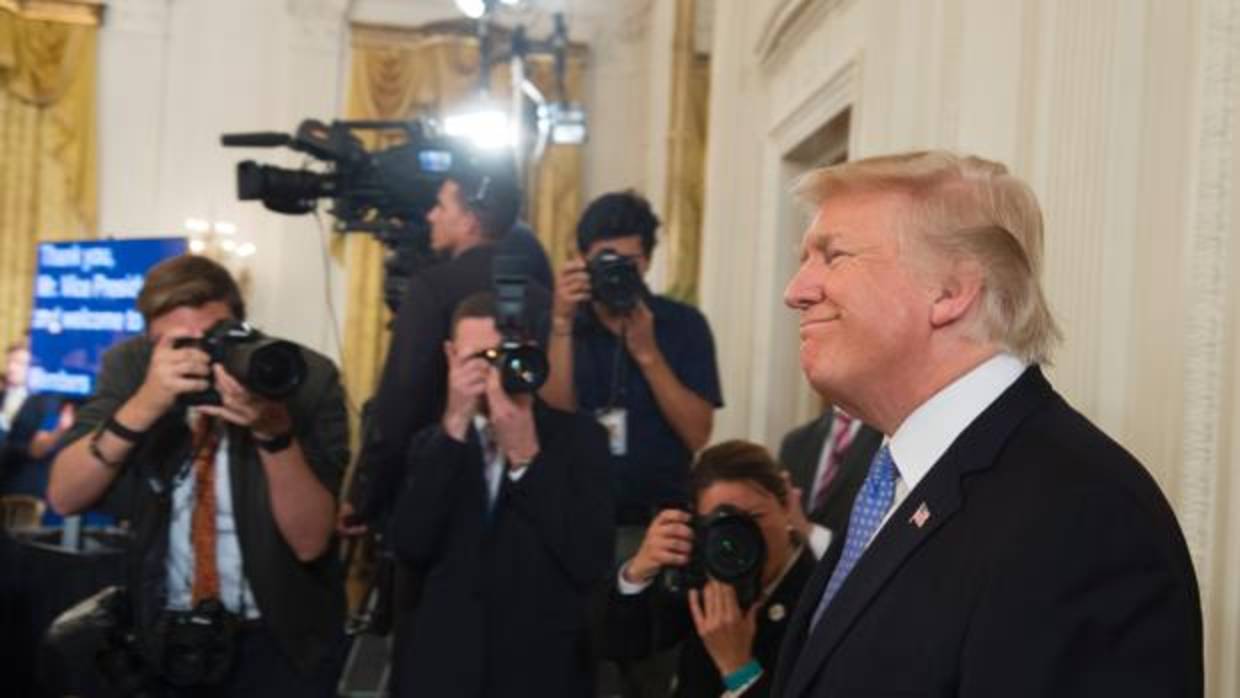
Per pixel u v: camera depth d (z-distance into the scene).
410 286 2.57
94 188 8.37
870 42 2.98
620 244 2.76
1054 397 1.09
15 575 3.48
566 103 6.62
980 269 1.07
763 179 4.48
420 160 3.13
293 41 8.62
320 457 2.09
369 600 3.34
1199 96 1.53
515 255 2.14
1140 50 1.69
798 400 4.29
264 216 8.56
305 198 3.16
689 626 2.02
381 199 3.16
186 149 8.58
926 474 1.06
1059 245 1.83
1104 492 0.95
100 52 8.52
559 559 2.10
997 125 2.12
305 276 8.48
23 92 8.24
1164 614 0.91
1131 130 1.70
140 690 1.99
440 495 2.08
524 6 7.95
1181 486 1.53
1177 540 0.96
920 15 2.55
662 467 2.70
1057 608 0.91
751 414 4.52
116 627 2.00
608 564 2.13
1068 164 1.83
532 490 2.09
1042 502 0.96
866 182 1.13
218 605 1.96
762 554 1.85
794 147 4.03
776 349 4.29
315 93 8.61
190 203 8.55
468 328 2.12
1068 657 0.90
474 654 2.05
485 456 2.14
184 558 2.03
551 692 2.07
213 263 2.13
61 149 8.32
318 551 2.04
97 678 2.00
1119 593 0.91
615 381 2.70
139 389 2.03
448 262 2.59
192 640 1.92
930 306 1.08
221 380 1.92
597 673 2.21
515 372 2.05
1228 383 1.46
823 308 1.13
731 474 1.94
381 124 3.21
